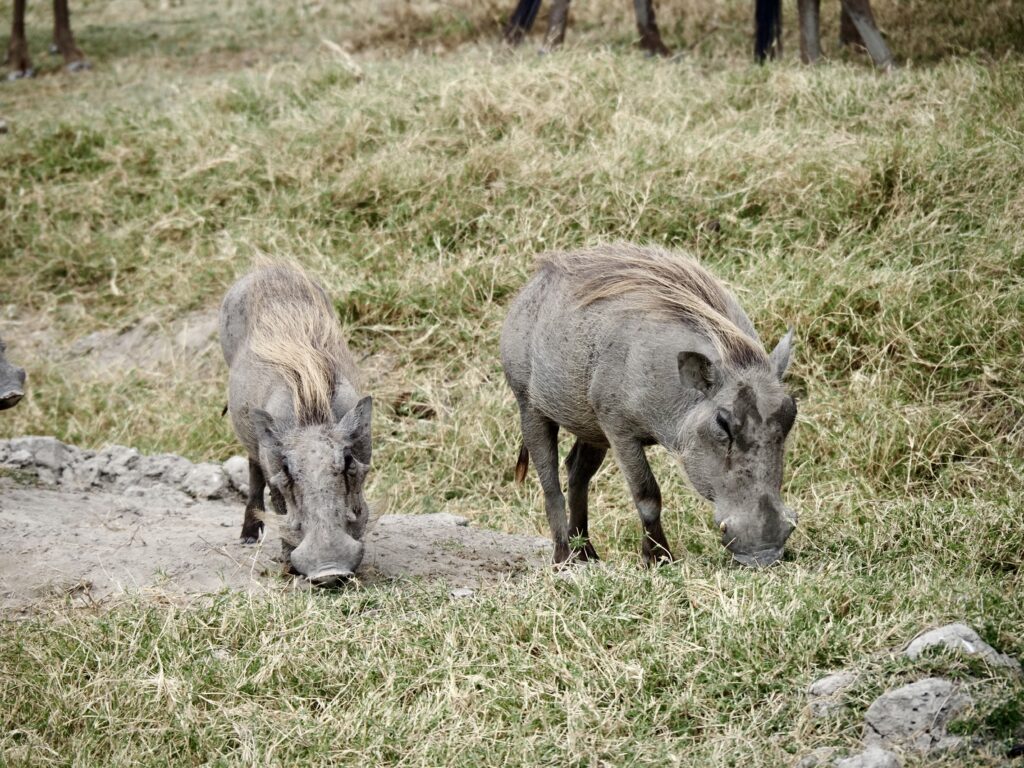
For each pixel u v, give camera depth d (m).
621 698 11.50
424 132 29.75
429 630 12.94
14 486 19.56
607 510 18.84
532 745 10.81
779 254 23.47
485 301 24.81
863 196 24.28
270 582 14.88
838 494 17.77
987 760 9.74
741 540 13.15
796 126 27.80
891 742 10.18
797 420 19.61
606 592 13.28
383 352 24.66
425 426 22.48
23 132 34.81
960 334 20.42
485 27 42.12
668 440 13.94
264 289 17.19
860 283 21.58
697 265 14.97
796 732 10.45
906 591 12.65
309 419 14.88
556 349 15.10
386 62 38.34
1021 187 23.16
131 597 14.41
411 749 11.00
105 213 31.45
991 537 15.09
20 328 29.06
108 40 50.06
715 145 26.59
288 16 50.31
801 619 12.01
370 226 28.06
